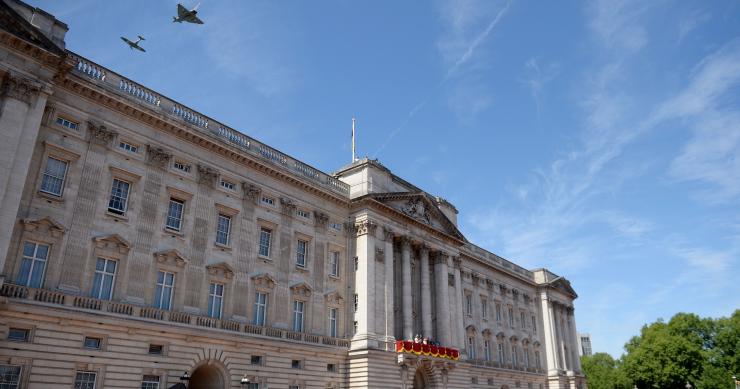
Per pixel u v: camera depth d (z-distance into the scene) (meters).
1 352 30.84
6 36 32.91
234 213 46.72
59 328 33.50
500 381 77.44
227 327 42.97
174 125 43.03
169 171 42.56
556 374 89.38
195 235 43.06
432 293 66.19
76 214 36.25
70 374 33.28
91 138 38.19
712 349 117.69
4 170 31.41
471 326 74.31
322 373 49.78
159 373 37.72
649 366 109.06
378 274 56.69
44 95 34.72
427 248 65.44
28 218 33.75
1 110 32.31
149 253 39.66
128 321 36.50
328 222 55.62
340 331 53.41
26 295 32.50
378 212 59.12
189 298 41.28
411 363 55.75
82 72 38.47
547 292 95.44
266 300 47.41
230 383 41.94
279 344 46.12
